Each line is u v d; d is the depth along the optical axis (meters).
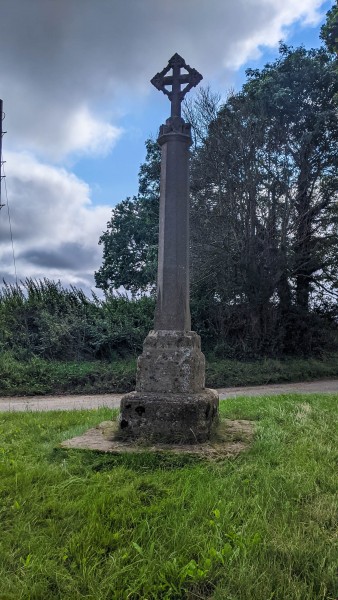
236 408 7.68
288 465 4.18
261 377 17.09
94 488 3.60
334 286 23.33
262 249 20.08
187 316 5.71
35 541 2.90
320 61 21.70
